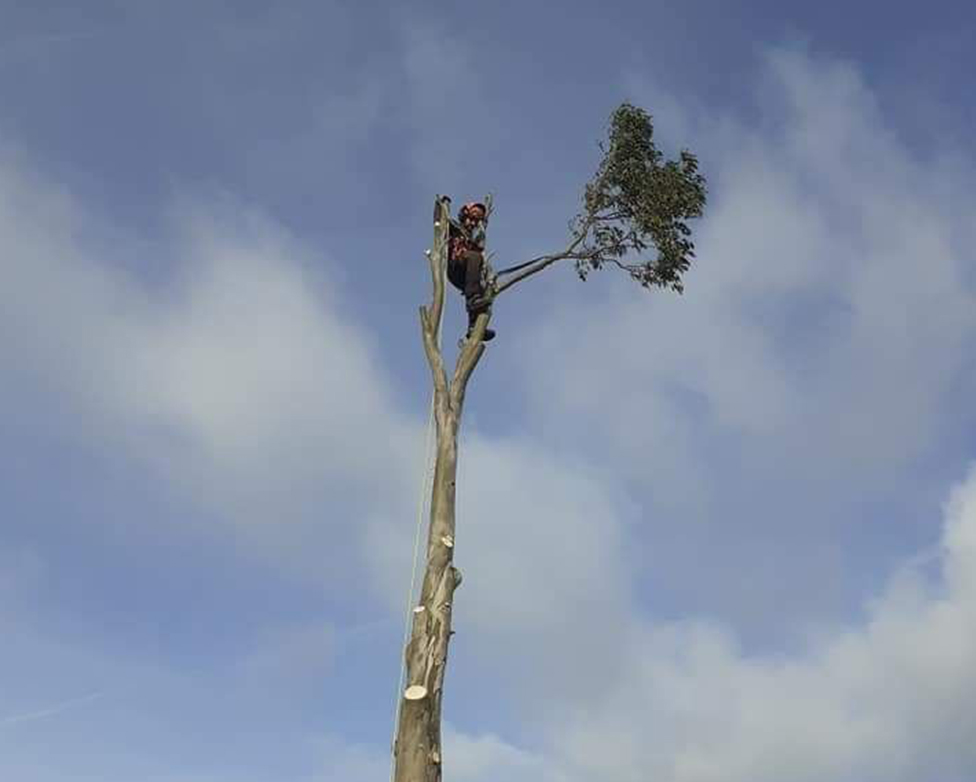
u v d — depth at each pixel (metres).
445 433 9.99
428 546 9.31
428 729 8.23
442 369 10.59
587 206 13.12
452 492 9.66
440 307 11.07
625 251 13.19
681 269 13.38
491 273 11.47
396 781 8.02
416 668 8.52
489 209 11.90
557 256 12.29
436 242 11.46
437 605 8.87
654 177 13.10
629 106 13.24
